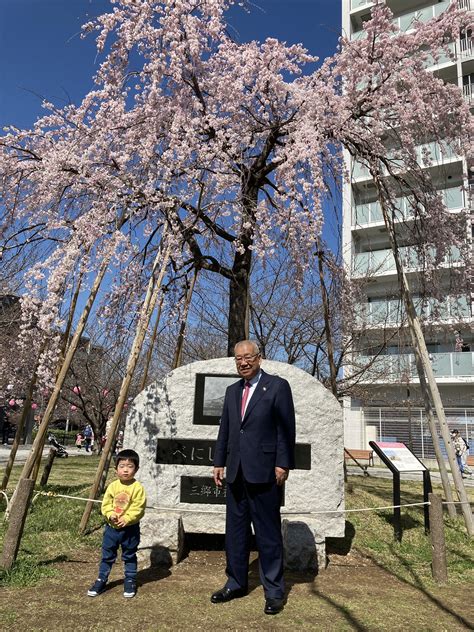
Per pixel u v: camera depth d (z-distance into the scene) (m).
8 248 6.67
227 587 3.51
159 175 6.18
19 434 7.08
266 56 6.79
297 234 6.34
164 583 3.81
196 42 6.14
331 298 10.20
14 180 6.62
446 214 7.42
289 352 13.21
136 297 6.88
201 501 4.77
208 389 5.04
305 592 3.72
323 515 4.72
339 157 6.96
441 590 3.85
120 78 6.63
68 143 6.54
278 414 3.52
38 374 5.67
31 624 2.90
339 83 7.26
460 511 7.12
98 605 3.27
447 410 20.19
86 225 5.72
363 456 19.67
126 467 3.68
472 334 19.88
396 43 6.95
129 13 6.46
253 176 7.11
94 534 5.20
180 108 6.31
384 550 5.03
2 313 9.44
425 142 7.48
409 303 6.61
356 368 14.16
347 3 21.67
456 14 6.93
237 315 7.21
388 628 3.02
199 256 7.29
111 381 14.66
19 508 4.02
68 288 5.61
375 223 17.58
